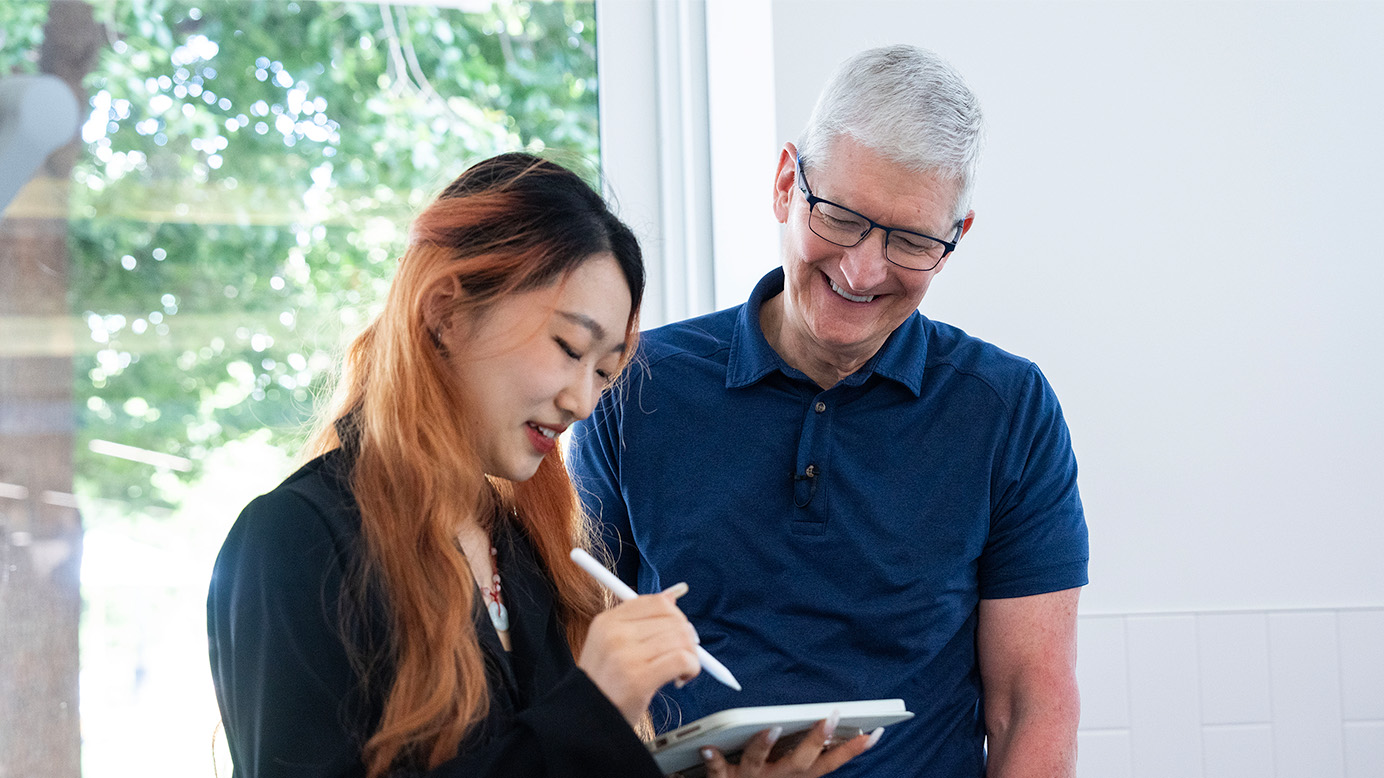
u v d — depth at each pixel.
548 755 0.92
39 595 1.69
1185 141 1.98
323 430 1.15
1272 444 1.99
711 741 1.02
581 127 1.99
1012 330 1.91
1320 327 2.01
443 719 0.98
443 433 1.04
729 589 1.43
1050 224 1.93
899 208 1.27
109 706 1.71
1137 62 1.97
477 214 1.07
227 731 0.99
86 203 1.74
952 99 1.29
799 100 1.81
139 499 1.74
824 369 1.44
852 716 1.05
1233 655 1.96
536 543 1.25
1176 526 1.96
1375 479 2.02
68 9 1.75
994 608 1.49
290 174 1.83
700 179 1.99
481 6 1.94
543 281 1.05
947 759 1.45
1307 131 2.02
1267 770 1.96
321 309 1.82
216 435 1.77
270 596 0.95
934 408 1.46
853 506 1.42
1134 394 1.95
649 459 1.46
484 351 1.06
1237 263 1.99
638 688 0.96
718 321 1.54
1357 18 2.04
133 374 1.75
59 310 1.73
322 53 1.86
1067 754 1.42
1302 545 1.99
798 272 1.36
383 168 1.88
